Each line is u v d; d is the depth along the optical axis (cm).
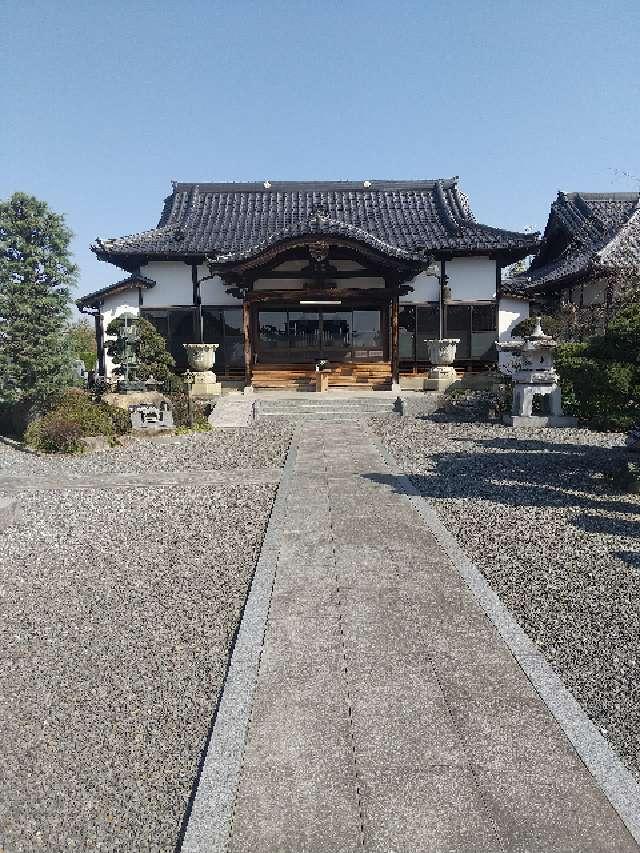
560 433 1375
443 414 1680
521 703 365
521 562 596
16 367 1477
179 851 266
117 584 575
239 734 339
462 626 462
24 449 1327
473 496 842
